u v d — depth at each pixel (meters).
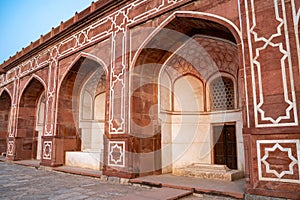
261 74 2.70
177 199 2.83
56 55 6.05
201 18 3.35
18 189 3.35
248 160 2.65
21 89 7.52
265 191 2.47
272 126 2.54
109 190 3.28
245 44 2.87
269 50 2.68
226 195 2.82
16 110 7.57
